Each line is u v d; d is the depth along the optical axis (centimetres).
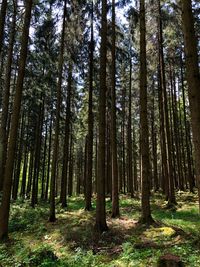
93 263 962
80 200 3023
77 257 1022
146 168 1426
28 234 1477
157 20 2153
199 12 2012
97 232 1298
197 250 906
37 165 3027
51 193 1811
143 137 1438
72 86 2795
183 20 790
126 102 3703
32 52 2131
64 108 2786
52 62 2059
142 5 1578
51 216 1766
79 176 5306
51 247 1216
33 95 2466
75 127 3822
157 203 2281
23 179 3547
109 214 1823
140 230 1268
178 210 1892
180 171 3016
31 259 1009
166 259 818
